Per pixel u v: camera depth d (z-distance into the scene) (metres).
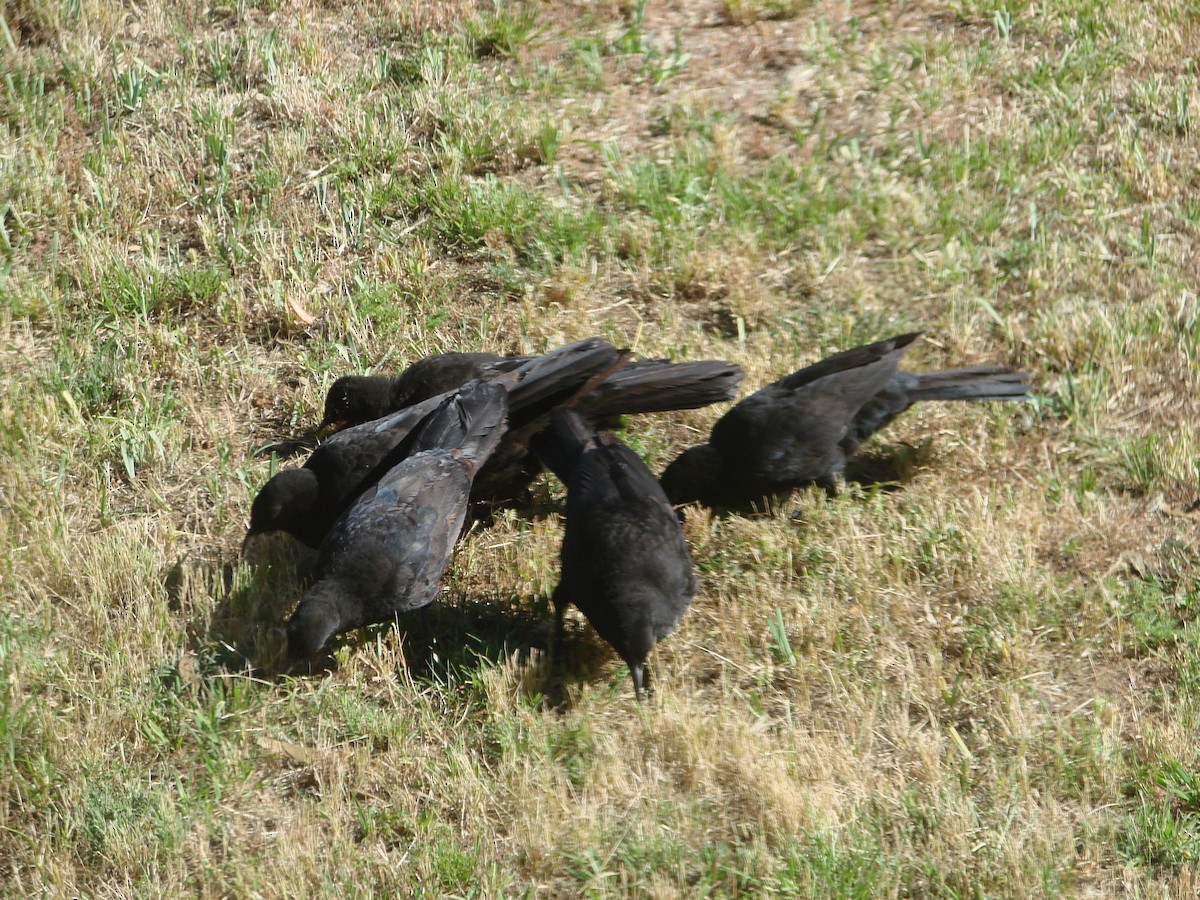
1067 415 12.41
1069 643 10.29
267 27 17.05
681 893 8.39
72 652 10.18
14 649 9.95
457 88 16.05
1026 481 11.82
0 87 15.60
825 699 9.90
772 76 16.62
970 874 8.48
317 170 14.93
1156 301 13.34
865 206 14.58
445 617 10.73
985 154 15.14
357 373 12.95
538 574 11.01
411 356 13.09
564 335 13.20
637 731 9.58
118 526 11.28
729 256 14.00
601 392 11.54
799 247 14.29
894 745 9.51
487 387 11.26
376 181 14.72
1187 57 16.67
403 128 15.52
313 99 15.64
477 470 10.93
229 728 9.58
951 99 16.14
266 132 15.41
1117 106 16.00
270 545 11.36
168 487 11.83
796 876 8.39
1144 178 14.80
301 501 10.94
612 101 16.23
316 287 13.73
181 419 12.46
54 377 12.45
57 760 9.28
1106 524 11.24
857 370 11.76
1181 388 12.59
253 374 12.91
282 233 14.21
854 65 16.70
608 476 10.52
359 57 16.75
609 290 13.87
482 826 8.84
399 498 10.37
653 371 11.73
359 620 10.02
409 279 13.78
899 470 12.05
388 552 10.05
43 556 10.83
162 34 16.80
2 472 11.60
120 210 14.38
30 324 13.20
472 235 14.21
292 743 9.51
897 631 10.41
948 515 11.34
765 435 11.28
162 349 12.92
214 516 11.58
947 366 12.99
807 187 14.84
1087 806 9.02
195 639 10.41
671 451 12.30
